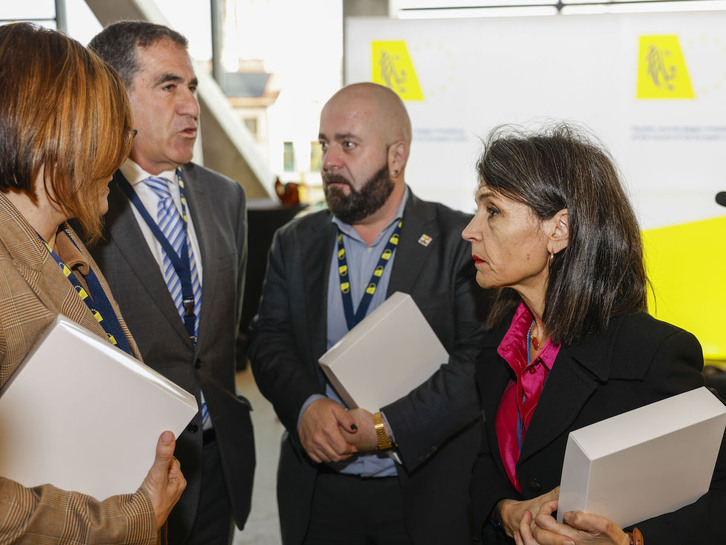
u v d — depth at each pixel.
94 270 1.22
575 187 1.14
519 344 1.29
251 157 6.99
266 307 2.04
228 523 1.89
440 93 3.30
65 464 0.94
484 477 1.34
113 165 1.04
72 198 0.99
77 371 0.92
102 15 6.05
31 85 0.95
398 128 1.87
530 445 1.18
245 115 7.08
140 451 1.00
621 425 0.98
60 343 0.90
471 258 1.85
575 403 1.14
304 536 1.84
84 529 0.91
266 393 1.92
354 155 1.82
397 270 1.85
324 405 1.74
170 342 1.67
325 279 1.92
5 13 6.17
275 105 7.07
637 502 1.01
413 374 1.73
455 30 3.25
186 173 1.89
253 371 1.99
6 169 0.95
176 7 6.54
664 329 1.12
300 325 1.93
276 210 5.16
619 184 1.17
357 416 1.67
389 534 1.85
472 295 1.83
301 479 1.87
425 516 1.78
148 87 1.65
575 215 1.13
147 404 0.98
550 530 1.02
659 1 5.20
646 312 1.20
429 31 3.26
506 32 3.23
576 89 3.25
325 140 1.87
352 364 1.65
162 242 1.71
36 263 0.98
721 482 1.09
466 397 1.70
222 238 1.85
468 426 1.89
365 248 1.92
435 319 1.83
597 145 1.21
